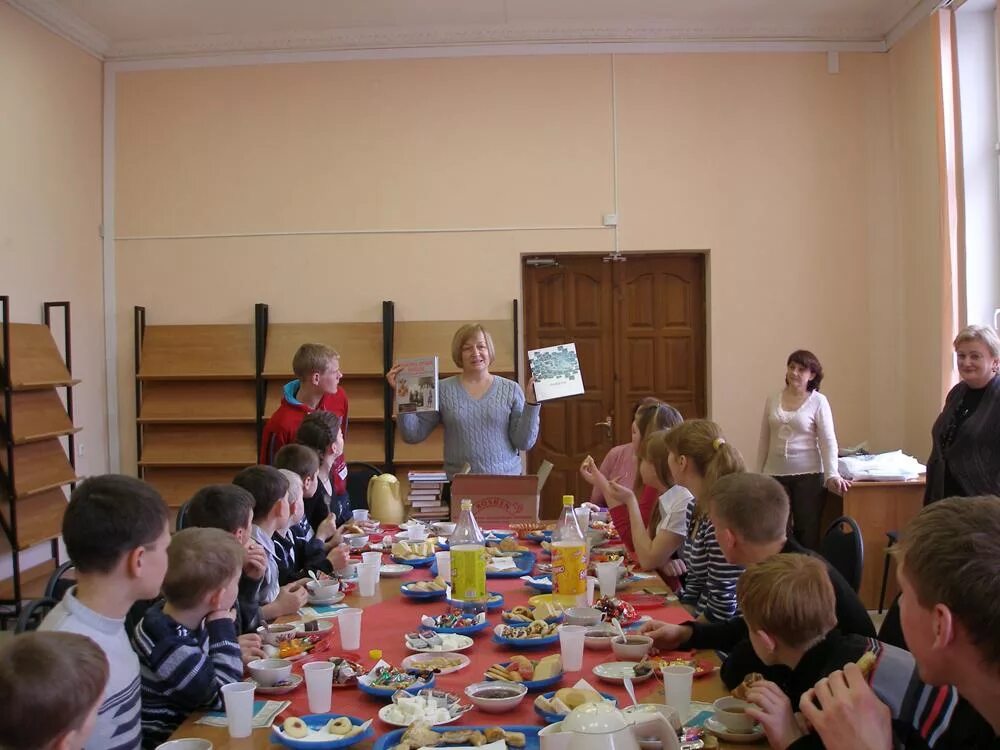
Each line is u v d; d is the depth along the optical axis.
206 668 1.75
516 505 3.70
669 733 1.30
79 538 1.61
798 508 5.14
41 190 5.48
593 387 6.25
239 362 6.07
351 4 5.63
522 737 1.49
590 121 6.09
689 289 6.26
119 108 6.21
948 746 1.32
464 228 6.12
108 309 6.20
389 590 2.70
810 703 1.34
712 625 2.05
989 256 5.14
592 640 2.03
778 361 6.09
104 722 1.57
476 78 6.11
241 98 6.18
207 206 6.19
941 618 1.04
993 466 3.71
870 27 6.02
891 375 6.08
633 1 5.66
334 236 6.16
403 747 1.46
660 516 3.03
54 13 5.52
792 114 6.07
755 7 5.78
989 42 5.15
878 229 6.07
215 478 6.08
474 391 4.10
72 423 5.30
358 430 6.07
